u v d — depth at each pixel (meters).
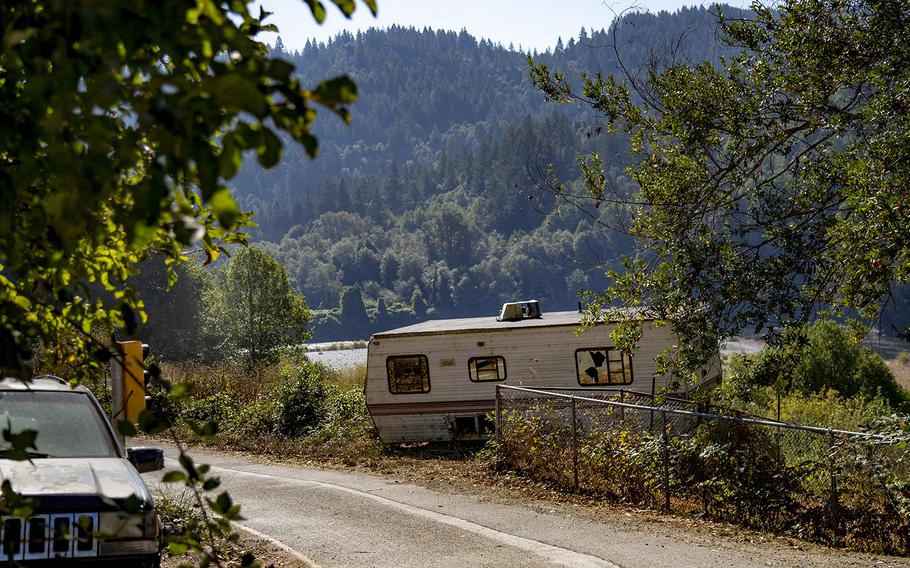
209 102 1.82
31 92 1.87
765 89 10.69
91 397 7.36
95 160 1.87
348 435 22.05
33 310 3.46
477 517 11.78
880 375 25.53
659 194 10.98
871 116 9.33
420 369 20.61
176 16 1.79
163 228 3.14
